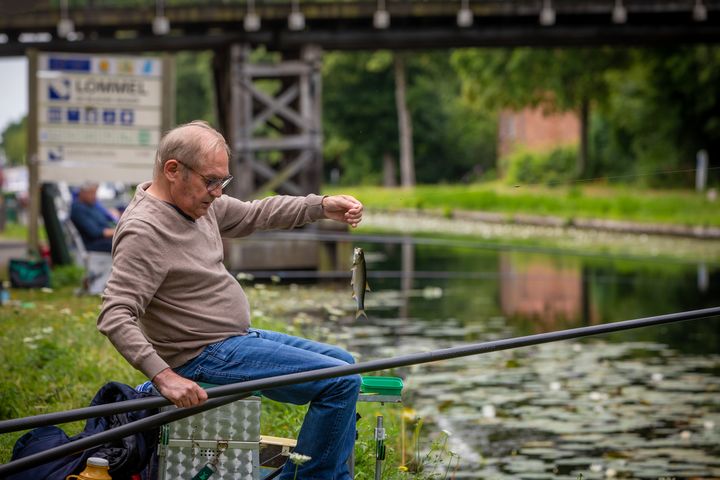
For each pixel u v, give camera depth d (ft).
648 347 44.80
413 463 24.02
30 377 27.48
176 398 15.06
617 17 88.63
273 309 45.24
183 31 88.02
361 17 85.76
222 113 93.25
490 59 177.17
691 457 27.43
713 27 93.09
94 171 54.13
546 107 183.73
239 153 82.79
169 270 15.92
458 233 126.93
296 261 68.69
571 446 28.25
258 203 18.08
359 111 273.95
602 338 47.24
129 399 16.79
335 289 61.26
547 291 65.72
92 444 15.17
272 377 15.30
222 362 16.20
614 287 68.18
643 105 163.63
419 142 280.31
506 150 253.03
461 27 90.17
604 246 105.70
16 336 31.76
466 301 59.88
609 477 25.49
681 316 16.81
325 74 272.10
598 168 183.93
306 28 88.53
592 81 168.14
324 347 16.92
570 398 34.17
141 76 54.08
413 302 58.95
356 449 21.89
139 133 54.24
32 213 53.62
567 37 92.02
